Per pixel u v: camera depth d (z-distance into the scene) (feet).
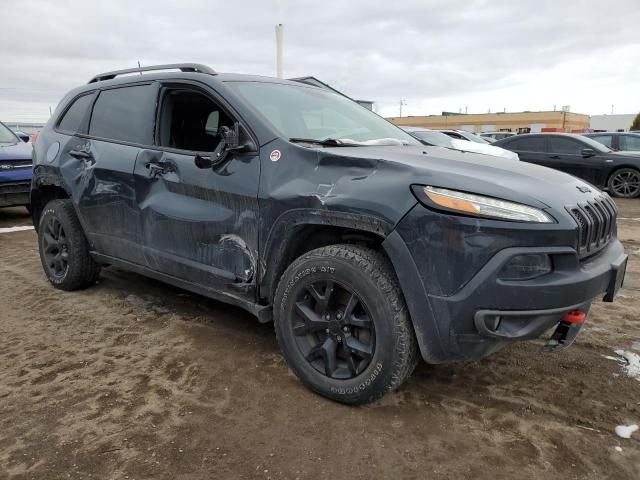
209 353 10.81
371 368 8.30
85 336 11.66
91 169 13.02
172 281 11.61
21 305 13.64
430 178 7.88
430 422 8.45
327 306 8.75
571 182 9.13
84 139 13.67
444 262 7.56
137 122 12.30
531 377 9.95
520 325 7.58
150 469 7.23
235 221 9.85
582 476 7.22
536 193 7.82
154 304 13.70
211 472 7.20
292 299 9.11
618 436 8.12
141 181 11.63
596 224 8.41
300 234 9.21
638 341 11.60
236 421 8.38
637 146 38.88
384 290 8.05
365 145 10.16
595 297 8.08
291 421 8.39
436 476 7.18
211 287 10.69
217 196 10.09
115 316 12.85
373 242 8.85
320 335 9.11
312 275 8.79
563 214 7.60
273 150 9.47
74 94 15.01
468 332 7.65
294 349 9.24
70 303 13.76
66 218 14.03
